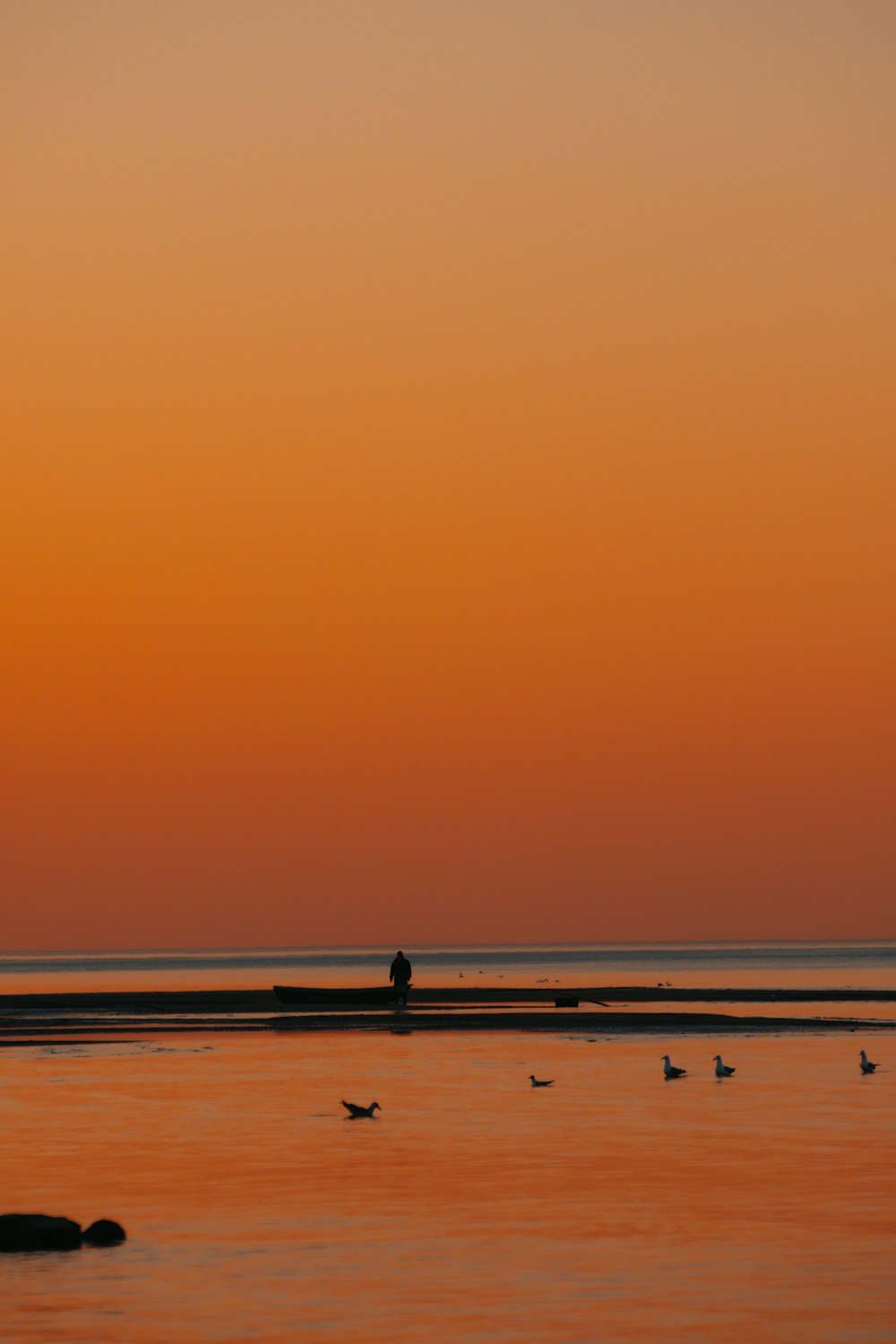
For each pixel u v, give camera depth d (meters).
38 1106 166.25
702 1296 87.88
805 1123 153.25
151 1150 137.38
